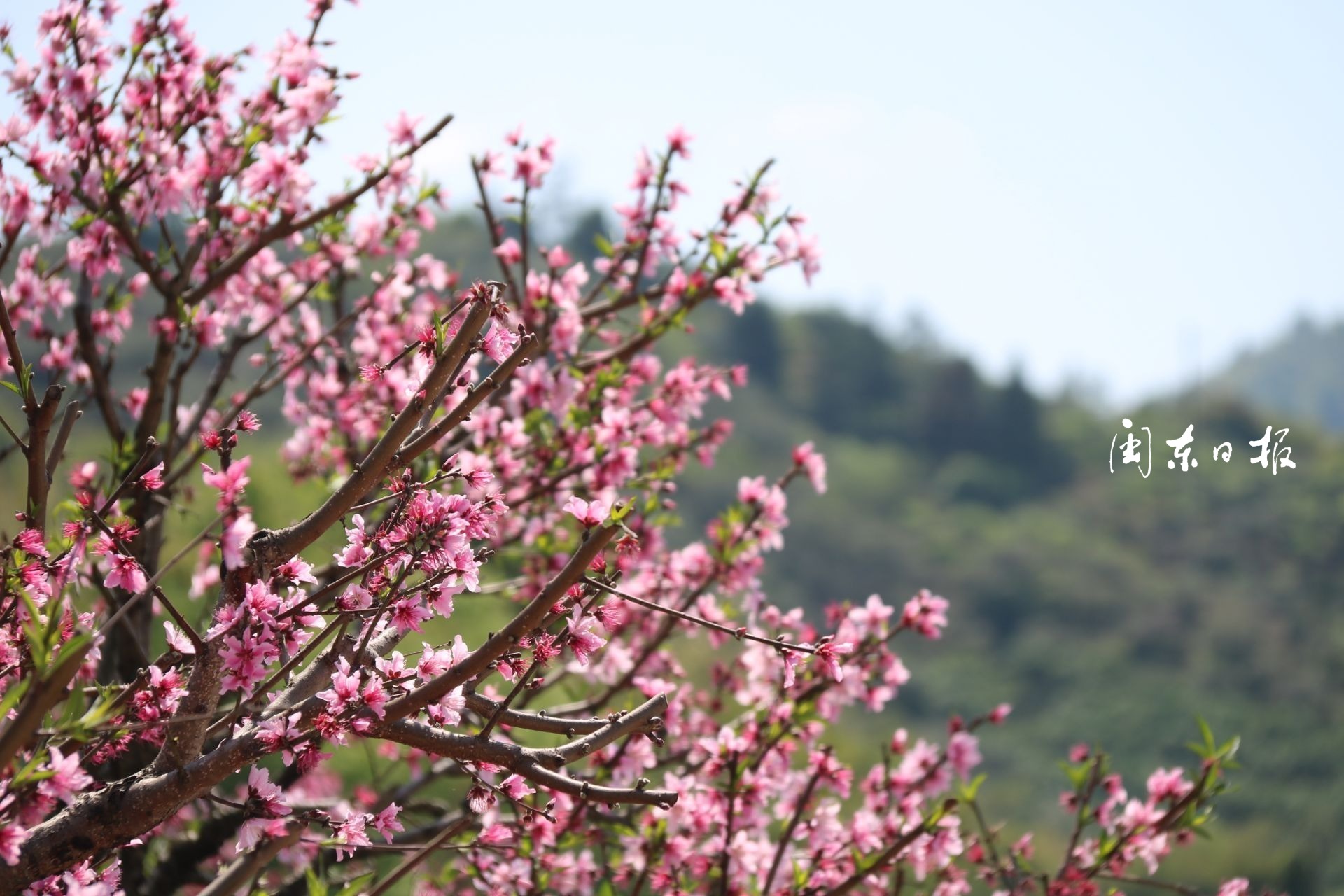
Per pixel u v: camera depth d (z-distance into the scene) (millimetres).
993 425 100688
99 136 5082
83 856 2820
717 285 5992
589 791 2900
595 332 6176
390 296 6375
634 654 6199
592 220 85562
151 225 5531
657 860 4781
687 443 6215
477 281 2938
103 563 4574
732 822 4734
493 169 5969
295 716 2936
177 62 5320
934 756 5305
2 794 2609
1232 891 5242
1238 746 5043
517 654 3205
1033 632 75750
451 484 4953
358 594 3199
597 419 5859
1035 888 5535
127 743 3305
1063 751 62906
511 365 2896
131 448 4805
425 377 3061
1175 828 5062
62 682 2326
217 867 5461
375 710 2924
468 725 5492
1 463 5082
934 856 4934
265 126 5273
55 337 5871
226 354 5828
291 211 5418
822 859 5020
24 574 3236
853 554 83000
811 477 5938
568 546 6160
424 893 5402
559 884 4883
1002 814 42438
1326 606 74562
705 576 5832
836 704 5395
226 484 3031
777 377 105375
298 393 7578
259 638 3023
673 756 5664
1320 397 193125
